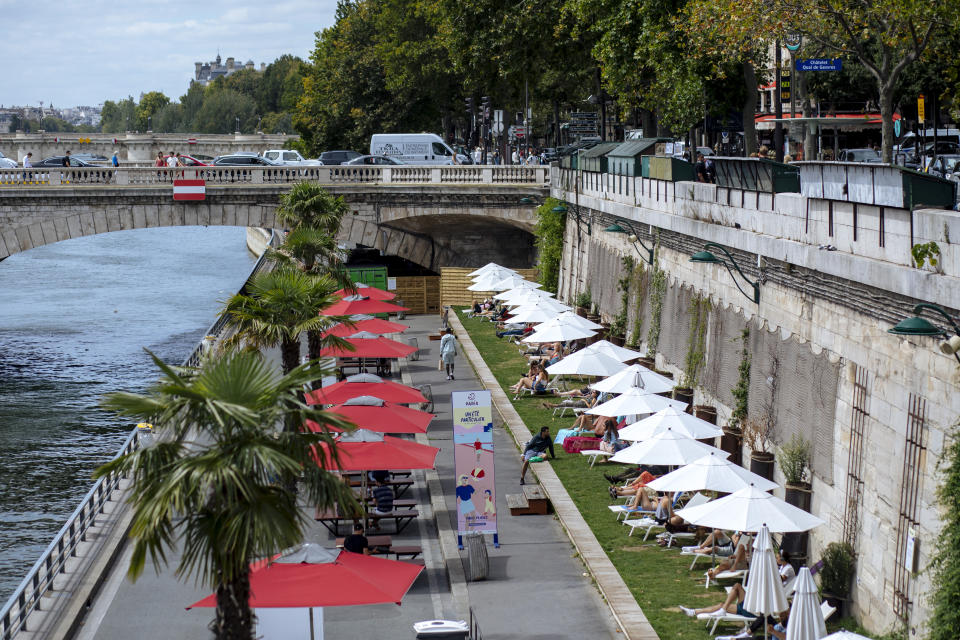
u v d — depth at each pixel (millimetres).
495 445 39812
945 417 20453
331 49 124125
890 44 31828
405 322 71250
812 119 43312
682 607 24297
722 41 39469
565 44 71062
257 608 20891
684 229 39156
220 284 111062
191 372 16953
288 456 15859
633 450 29203
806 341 27906
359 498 30750
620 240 52125
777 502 23562
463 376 52656
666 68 50125
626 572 26922
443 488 35062
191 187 69312
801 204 28188
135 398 15703
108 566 29344
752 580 21016
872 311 23781
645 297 47000
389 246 75125
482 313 70250
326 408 33469
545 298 55719
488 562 27219
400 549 28828
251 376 16250
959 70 36938
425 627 23000
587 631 23859
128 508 33906
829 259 25484
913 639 21266
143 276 117625
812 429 27234
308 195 55156
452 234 77750
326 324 35812
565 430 39281
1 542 39375
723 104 48344
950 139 49594
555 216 67812
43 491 45219
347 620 25297
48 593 27109
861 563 23922
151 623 25734
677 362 41062
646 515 31188
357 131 112125
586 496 33125
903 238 22203
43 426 55375
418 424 32750
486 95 90938
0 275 118312
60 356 73188
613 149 56406
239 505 15398
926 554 20984
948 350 18672
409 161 83875
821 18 33656
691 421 30875
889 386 22891
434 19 98875
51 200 68562
